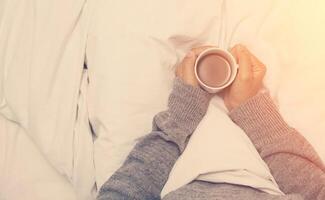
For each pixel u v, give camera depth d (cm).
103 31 103
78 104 104
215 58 105
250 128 100
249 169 91
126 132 99
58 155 101
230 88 104
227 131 96
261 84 105
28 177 103
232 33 110
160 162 95
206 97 104
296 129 102
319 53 105
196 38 106
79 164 101
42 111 102
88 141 102
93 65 103
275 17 109
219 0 108
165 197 87
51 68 103
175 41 104
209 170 91
